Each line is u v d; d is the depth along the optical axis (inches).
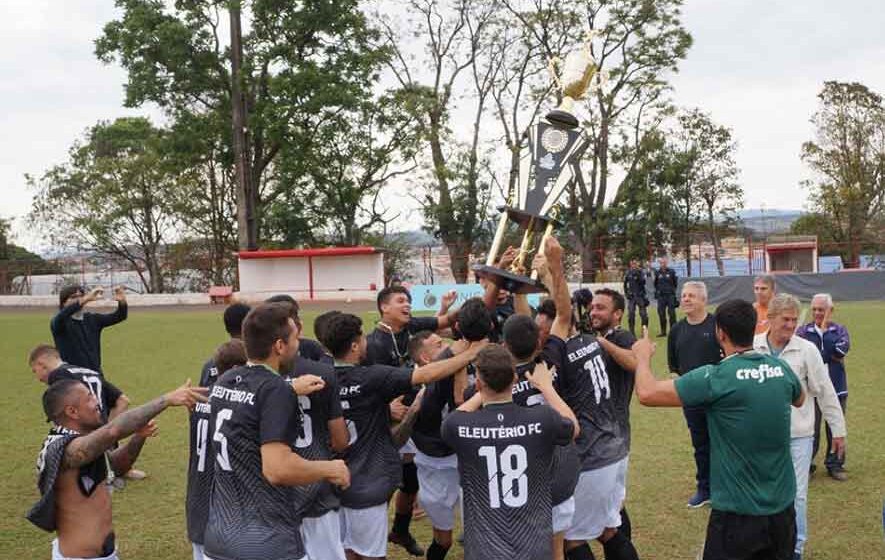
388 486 217.9
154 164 1760.6
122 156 2075.5
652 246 1658.5
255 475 168.4
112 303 1518.2
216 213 1828.2
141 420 181.2
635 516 298.0
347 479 168.7
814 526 282.5
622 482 234.8
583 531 226.4
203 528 203.8
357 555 220.2
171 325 1052.5
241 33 1540.4
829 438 334.3
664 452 383.2
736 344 185.5
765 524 181.0
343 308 1323.8
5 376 653.3
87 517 188.1
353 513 215.0
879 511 295.0
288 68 1549.0
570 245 1759.4
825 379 255.0
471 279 1628.9
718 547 185.9
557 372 224.8
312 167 1648.6
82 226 1838.1
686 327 319.6
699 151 1734.7
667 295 820.6
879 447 378.6
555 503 203.9
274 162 1737.2
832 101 1918.1
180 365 686.5
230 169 1696.6
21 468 379.2
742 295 1279.5
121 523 304.3
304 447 195.6
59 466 182.5
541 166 262.5
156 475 366.6
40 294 1717.5
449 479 246.2
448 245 1717.5
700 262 1652.3
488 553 177.9
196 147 1577.3
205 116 1590.8
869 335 773.9
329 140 1632.6
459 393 235.9
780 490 182.4
